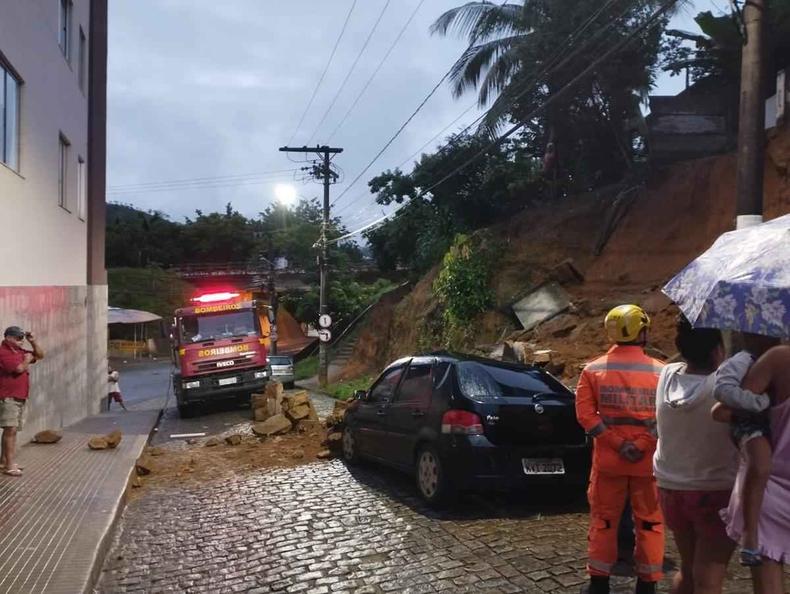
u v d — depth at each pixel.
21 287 11.63
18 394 8.65
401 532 6.11
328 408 18.77
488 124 20.55
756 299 2.88
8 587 4.81
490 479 6.23
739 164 7.25
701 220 17.16
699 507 3.26
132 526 6.91
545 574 4.91
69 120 16.14
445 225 26.42
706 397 3.25
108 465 9.30
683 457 3.33
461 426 6.36
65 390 15.06
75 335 16.48
